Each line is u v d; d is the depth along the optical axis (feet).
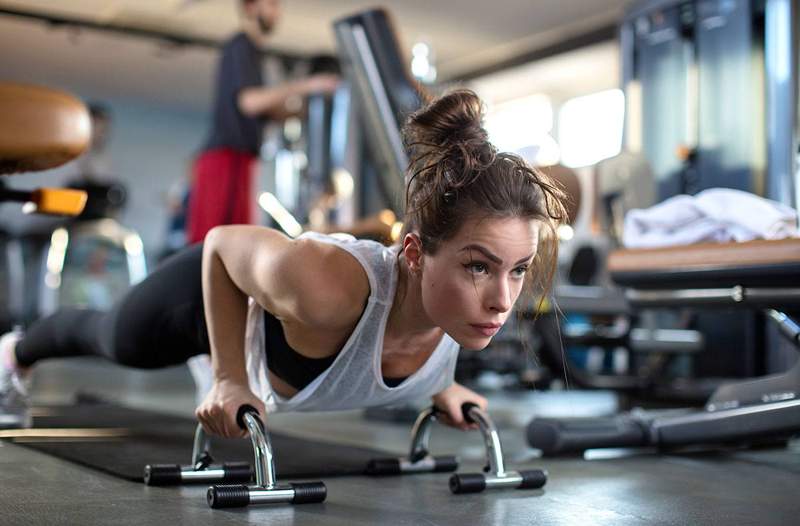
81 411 10.74
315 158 17.02
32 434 8.21
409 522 4.70
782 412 7.42
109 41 29.04
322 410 5.76
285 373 5.35
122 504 4.96
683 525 4.83
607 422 7.98
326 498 5.37
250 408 5.14
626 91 16.30
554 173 10.82
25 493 5.24
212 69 32.07
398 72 9.21
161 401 14.49
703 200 8.04
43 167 6.96
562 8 25.16
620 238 11.03
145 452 7.14
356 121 15.80
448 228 4.26
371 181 15.78
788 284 7.25
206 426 5.26
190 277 6.05
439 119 4.56
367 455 7.39
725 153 14.58
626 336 13.04
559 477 6.66
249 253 4.90
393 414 11.25
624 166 10.96
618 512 5.18
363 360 5.06
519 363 13.46
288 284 4.66
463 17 26.23
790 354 13.23
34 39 29.07
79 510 4.75
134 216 37.55
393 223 9.12
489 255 4.21
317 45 29.25
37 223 24.52
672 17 15.49
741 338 13.97
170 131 38.37
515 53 28.89
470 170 4.25
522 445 9.05
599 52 26.99
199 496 5.30
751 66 14.33
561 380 11.89
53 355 7.84
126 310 6.36
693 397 11.65
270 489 5.04
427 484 6.06
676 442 7.98
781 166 12.98
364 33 9.30
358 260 4.78
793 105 12.91
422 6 25.43
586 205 18.63
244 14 14.46
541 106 31.65
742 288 7.80
